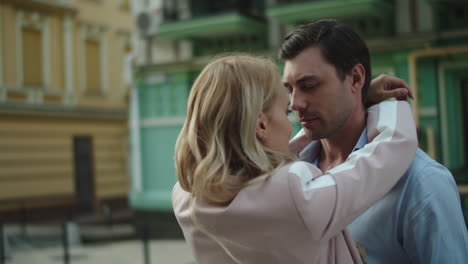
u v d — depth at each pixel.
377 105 1.63
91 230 14.44
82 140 18.61
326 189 1.32
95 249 11.80
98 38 19.53
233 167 1.40
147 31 12.00
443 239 1.40
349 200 1.33
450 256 1.39
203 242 1.45
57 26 17.97
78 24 18.70
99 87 19.47
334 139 1.75
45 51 17.45
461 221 1.45
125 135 20.23
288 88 1.65
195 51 11.61
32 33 17.11
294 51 1.60
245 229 1.31
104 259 10.38
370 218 1.55
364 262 1.57
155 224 11.80
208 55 11.52
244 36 11.17
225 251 1.41
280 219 1.28
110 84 19.84
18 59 16.52
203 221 1.38
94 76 19.28
